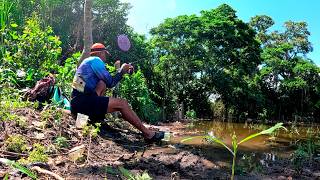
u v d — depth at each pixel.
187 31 32.78
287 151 8.12
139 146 6.64
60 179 3.59
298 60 50.31
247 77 44.16
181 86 33.88
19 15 12.21
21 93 8.05
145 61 30.62
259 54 36.56
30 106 7.06
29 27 9.88
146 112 15.22
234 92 36.09
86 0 8.95
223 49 33.97
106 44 29.22
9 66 8.98
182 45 33.16
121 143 6.66
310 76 48.06
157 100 25.36
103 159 5.13
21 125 5.55
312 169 6.14
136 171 4.65
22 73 8.96
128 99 14.61
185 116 24.64
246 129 16.31
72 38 26.78
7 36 9.81
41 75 9.12
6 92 7.07
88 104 5.71
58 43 10.14
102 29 30.22
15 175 3.61
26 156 4.50
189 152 6.48
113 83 6.05
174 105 24.62
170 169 5.11
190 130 12.60
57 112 6.46
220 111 35.00
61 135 5.70
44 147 4.86
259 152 7.73
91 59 5.91
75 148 4.98
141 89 15.41
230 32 33.31
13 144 4.66
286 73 48.75
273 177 5.38
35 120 6.12
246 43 35.34
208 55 33.59
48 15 16.52
